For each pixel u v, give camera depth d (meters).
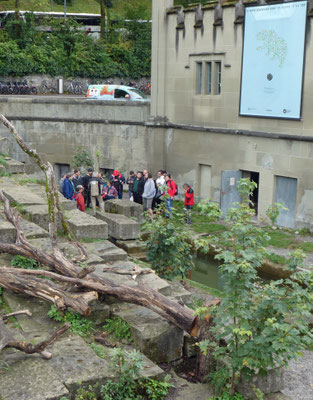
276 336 5.95
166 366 7.51
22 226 10.52
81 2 61.12
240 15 19.86
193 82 22.12
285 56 18.44
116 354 6.43
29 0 53.75
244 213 6.79
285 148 18.84
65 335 7.33
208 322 7.12
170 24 22.75
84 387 6.25
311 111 17.97
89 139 25.03
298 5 17.77
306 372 8.05
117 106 24.33
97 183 18.36
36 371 6.29
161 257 10.80
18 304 7.97
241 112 20.25
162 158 23.86
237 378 6.80
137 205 16.05
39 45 46.06
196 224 18.73
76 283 7.80
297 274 6.27
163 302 7.52
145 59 50.44
